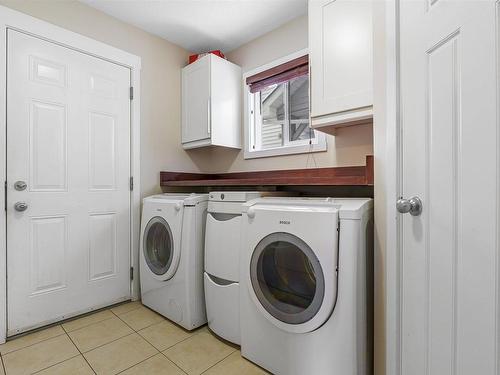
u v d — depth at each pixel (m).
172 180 2.51
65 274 1.89
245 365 1.41
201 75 2.43
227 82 2.49
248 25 2.30
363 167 1.85
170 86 2.54
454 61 0.79
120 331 1.75
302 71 2.16
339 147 1.98
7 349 1.55
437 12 0.85
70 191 1.91
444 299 0.83
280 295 1.36
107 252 2.10
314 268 1.16
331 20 1.58
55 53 1.85
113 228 2.14
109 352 1.53
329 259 1.12
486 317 0.70
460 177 0.77
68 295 1.90
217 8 2.08
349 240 1.10
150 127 2.38
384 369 1.14
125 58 2.20
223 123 2.45
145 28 2.32
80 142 1.96
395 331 1.04
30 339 1.65
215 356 1.49
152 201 2.03
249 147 2.55
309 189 2.08
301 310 1.22
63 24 1.88
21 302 1.70
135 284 2.25
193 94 2.50
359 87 1.47
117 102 2.16
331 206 1.22
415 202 0.93
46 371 1.37
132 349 1.56
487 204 0.69
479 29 0.71
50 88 1.82
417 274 0.95
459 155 0.78
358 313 1.10
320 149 2.07
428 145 0.90
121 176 2.19
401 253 1.03
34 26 1.75
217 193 1.67
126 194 2.21
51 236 1.83
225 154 2.75
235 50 2.66
